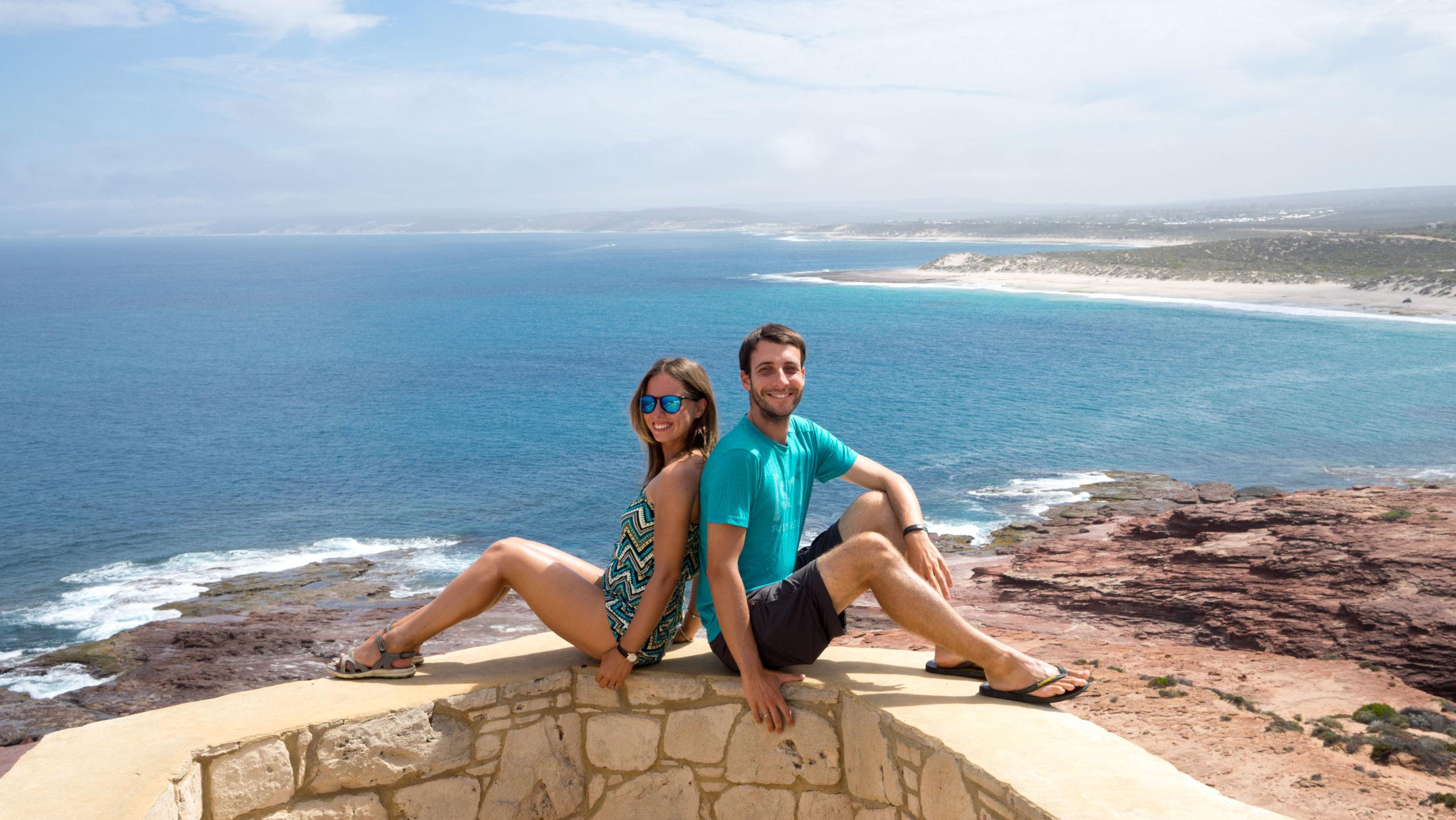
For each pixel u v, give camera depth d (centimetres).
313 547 3344
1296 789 1133
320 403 6381
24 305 14112
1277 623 2130
